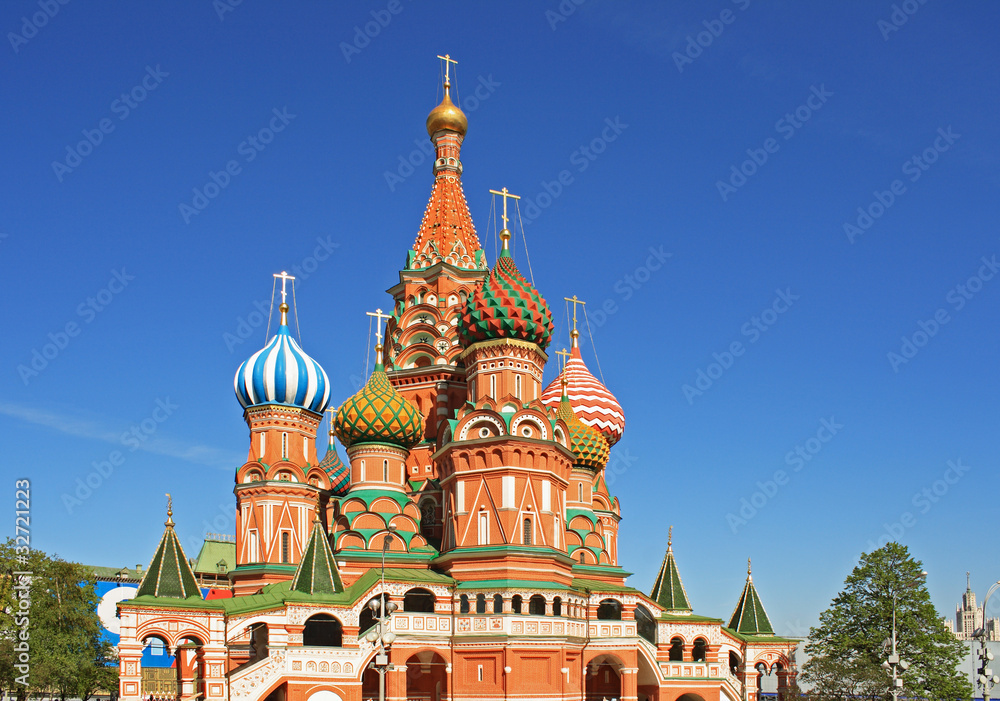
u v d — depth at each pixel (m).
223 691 61.50
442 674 70.38
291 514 76.38
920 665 80.75
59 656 80.50
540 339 75.88
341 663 64.38
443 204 89.62
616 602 75.44
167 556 64.19
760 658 85.12
